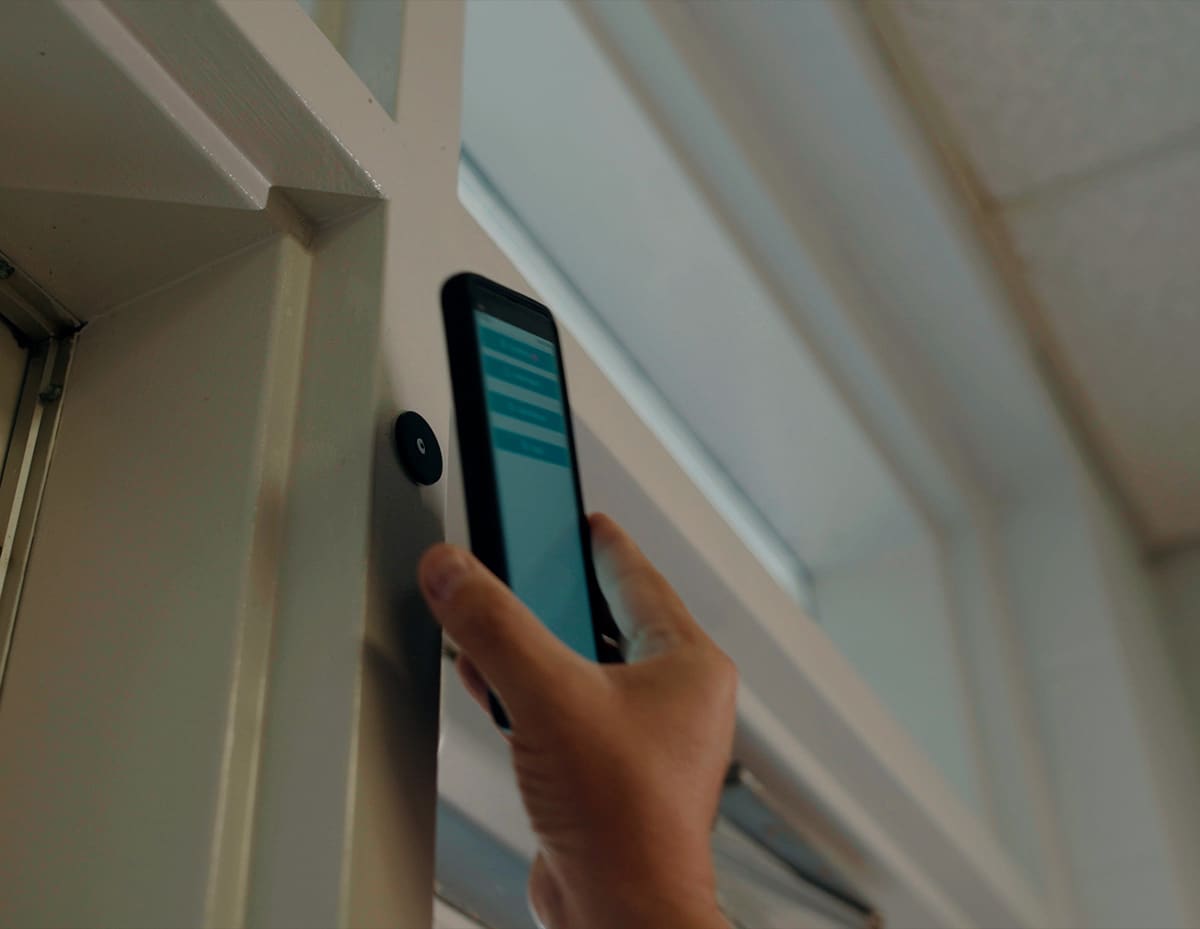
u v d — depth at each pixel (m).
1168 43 1.34
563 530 0.47
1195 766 1.81
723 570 0.94
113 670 0.49
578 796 0.39
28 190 0.54
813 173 1.43
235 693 0.46
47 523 0.54
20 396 0.57
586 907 0.40
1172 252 1.57
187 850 0.43
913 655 1.64
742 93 1.35
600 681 0.41
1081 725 1.63
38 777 0.48
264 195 0.56
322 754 0.45
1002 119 1.44
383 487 0.50
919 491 1.71
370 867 0.43
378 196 0.58
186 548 0.50
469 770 0.89
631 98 1.21
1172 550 2.03
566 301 1.33
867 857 1.15
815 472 1.60
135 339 0.58
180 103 0.52
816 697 1.04
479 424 0.46
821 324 1.49
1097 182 1.49
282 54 0.54
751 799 1.04
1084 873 1.54
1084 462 1.83
